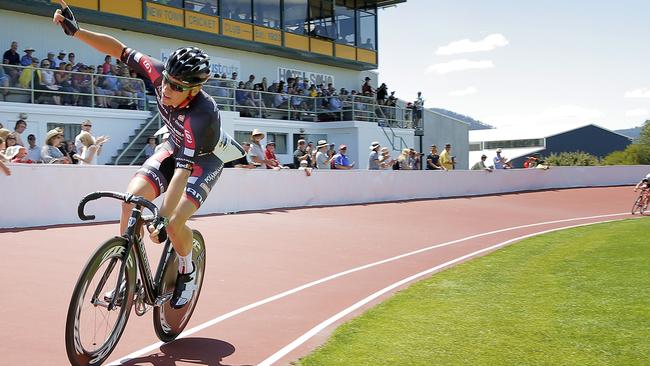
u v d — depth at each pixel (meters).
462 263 7.92
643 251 8.35
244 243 8.69
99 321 3.51
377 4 29.14
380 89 26.94
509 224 13.27
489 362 3.83
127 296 3.61
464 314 5.08
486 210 15.87
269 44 24.08
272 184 13.08
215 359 3.88
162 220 3.50
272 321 4.88
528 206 17.53
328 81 28.25
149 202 3.51
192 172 4.04
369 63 29.06
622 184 25.80
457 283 6.52
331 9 26.94
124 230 3.87
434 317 4.99
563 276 6.73
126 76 17.22
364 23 28.80
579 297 5.60
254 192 12.62
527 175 22.27
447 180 18.84
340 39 27.44
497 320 4.86
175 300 3.98
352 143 23.69
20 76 14.70
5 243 7.37
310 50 25.92
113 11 18.58
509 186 21.48
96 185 9.73
